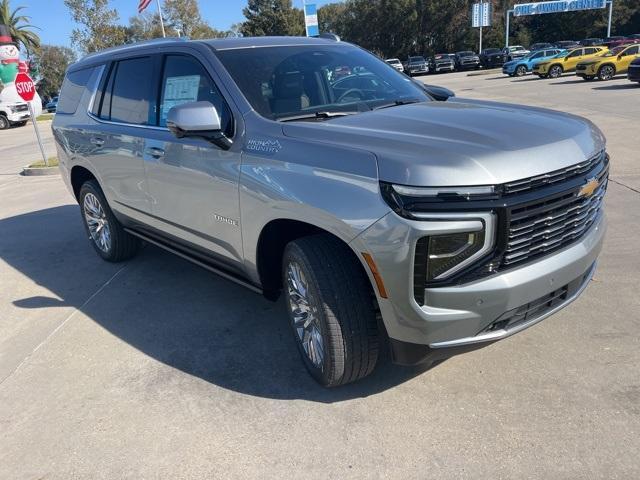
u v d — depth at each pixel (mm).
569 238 2752
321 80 3615
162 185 3951
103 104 4840
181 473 2586
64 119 5445
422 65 48469
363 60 4066
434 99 3918
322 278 2730
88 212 5508
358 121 3025
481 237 2377
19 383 3441
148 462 2672
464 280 2410
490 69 48000
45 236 6699
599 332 3469
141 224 4574
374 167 2471
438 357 2629
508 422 2734
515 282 2475
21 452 2812
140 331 4008
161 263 5383
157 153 3910
